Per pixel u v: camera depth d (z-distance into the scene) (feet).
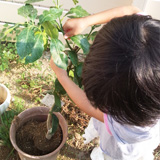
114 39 1.77
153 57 1.71
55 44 2.17
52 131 3.54
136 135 2.45
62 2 5.22
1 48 5.62
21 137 4.14
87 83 1.95
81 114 5.11
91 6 5.26
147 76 1.71
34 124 4.27
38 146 4.03
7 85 5.46
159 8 5.01
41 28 2.38
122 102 1.86
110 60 1.76
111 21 1.96
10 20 5.78
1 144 4.33
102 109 2.08
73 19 2.56
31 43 1.97
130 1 5.07
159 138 3.26
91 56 1.90
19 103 5.10
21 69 5.82
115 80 1.77
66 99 5.23
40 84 5.57
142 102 1.83
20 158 4.33
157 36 1.77
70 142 4.74
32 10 2.29
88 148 4.72
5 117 4.58
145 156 3.62
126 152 3.32
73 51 2.57
